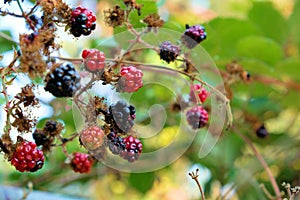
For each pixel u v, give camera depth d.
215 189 0.87
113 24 0.61
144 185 0.87
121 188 0.92
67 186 0.84
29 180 0.80
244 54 0.80
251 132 0.85
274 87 0.85
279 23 0.85
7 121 0.56
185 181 0.91
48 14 0.56
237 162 0.87
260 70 0.80
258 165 0.83
